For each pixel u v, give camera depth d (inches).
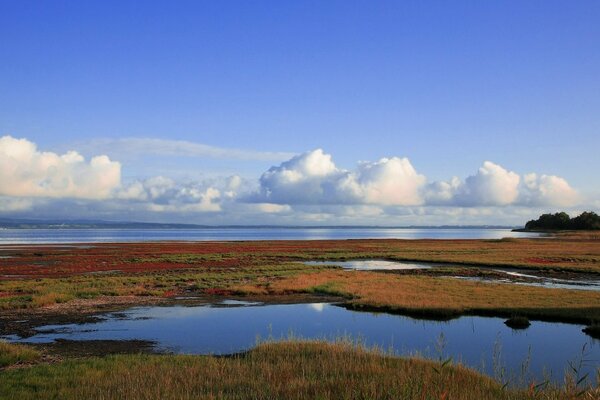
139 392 443.8
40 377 527.8
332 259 2637.8
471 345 772.6
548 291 1294.3
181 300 1211.2
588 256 2615.7
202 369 543.5
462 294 1239.5
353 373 509.0
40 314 1018.1
